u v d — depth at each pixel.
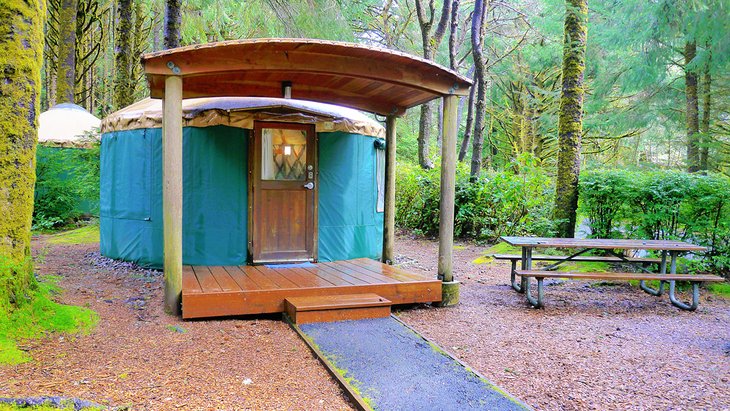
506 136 19.92
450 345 3.93
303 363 3.43
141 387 2.85
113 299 4.79
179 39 8.61
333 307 4.37
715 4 9.09
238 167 6.00
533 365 3.52
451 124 5.16
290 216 6.23
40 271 6.05
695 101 11.66
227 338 3.89
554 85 16.92
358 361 3.41
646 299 5.61
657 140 15.41
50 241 8.98
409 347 3.73
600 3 12.80
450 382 3.09
